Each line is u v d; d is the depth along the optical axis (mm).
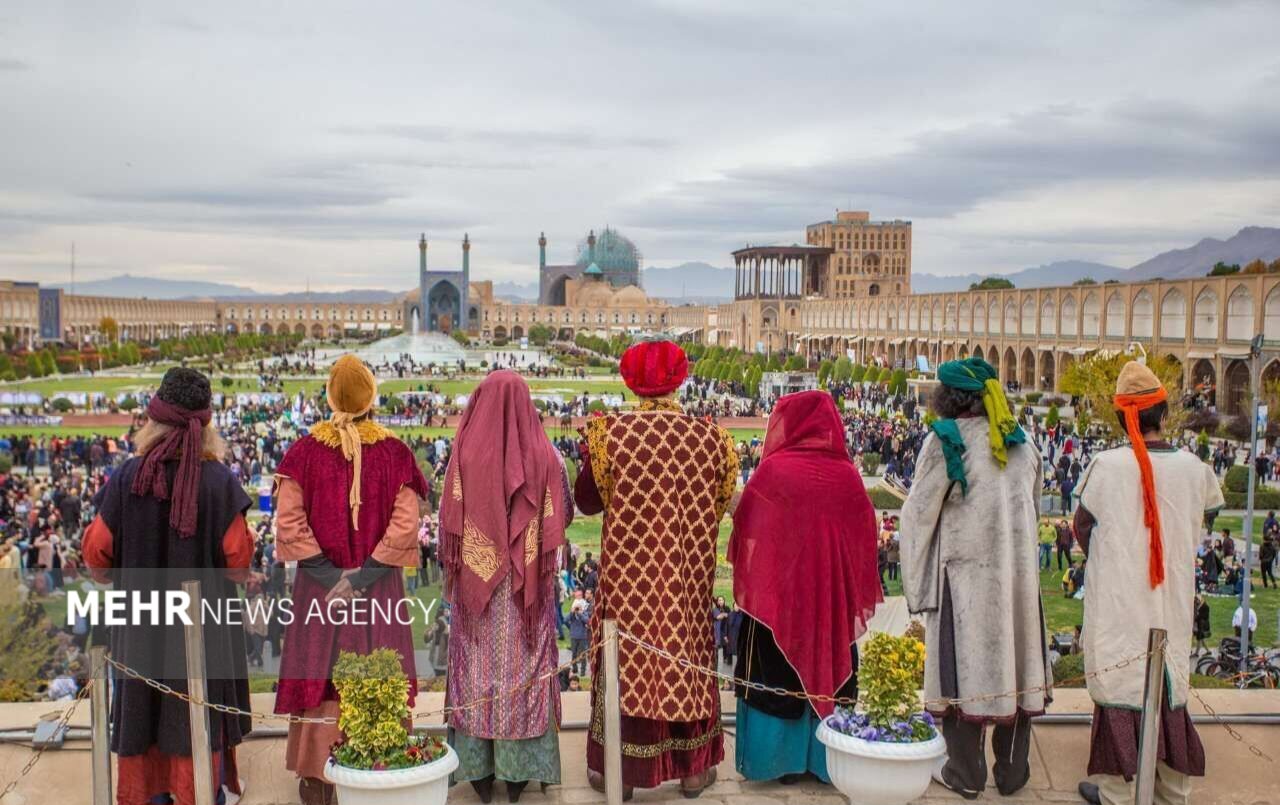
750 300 86000
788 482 3541
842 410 38719
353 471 3578
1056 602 13922
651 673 3494
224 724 3504
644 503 3570
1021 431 3678
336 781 3193
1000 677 3568
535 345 101062
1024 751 3641
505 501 3488
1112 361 26812
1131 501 3570
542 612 3531
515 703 3473
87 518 17984
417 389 50719
